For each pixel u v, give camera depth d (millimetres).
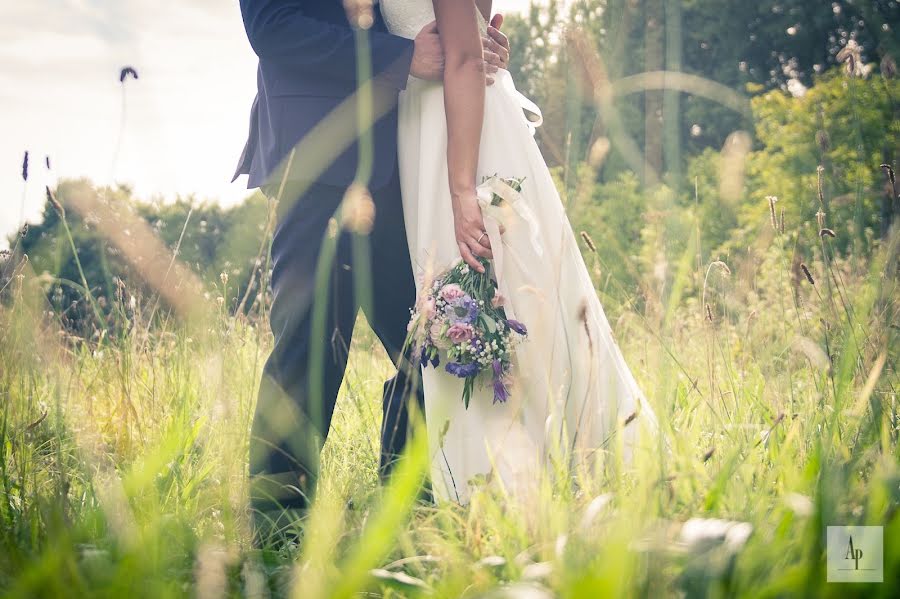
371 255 2557
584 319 2068
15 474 2180
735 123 15898
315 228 2363
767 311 2873
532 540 1583
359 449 2580
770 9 16203
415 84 2553
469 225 2404
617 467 1696
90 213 1765
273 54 2367
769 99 8945
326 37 2328
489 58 2555
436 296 2373
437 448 2307
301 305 2340
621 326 2951
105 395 2900
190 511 1896
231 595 1463
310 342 2328
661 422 1482
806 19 15641
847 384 1884
